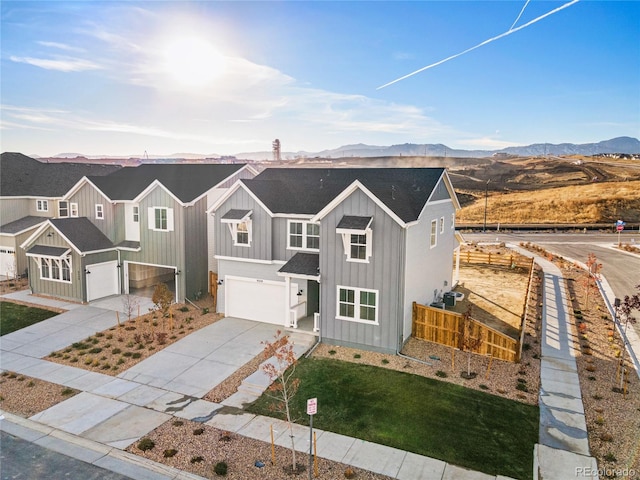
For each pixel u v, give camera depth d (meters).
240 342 19.00
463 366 16.23
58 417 13.32
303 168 25.86
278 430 12.50
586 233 52.22
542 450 11.38
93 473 10.74
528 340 18.69
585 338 18.88
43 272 26.11
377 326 17.56
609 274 30.31
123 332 20.31
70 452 11.60
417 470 10.64
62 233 24.88
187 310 23.53
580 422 12.62
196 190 25.67
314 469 10.70
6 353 18.12
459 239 27.84
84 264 24.72
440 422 12.69
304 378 15.53
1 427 12.83
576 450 11.38
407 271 17.80
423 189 21.05
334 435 12.17
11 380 15.79
